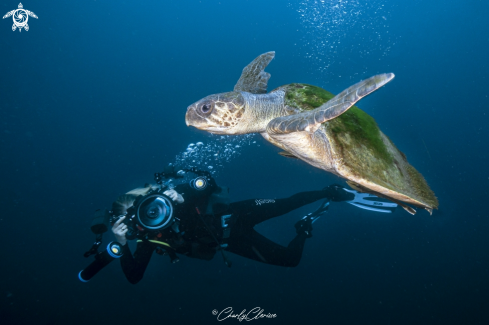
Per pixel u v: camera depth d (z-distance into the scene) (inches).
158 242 123.6
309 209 337.4
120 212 115.7
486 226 290.4
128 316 284.5
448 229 296.8
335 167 85.1
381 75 59.8
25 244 478.6
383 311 233.6
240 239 158.7
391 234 304.5
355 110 103.4
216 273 325.1
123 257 122.9
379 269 273.1
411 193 89.7
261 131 105.5
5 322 297.6
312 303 256.2
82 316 296.2
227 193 134.1
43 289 353.4
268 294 278.4
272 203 173.8
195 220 125.0
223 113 92.1
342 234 313.6
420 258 272.8
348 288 261.6
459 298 229.1
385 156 91.5
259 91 123.3
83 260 415.2
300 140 80.4
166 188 119.6
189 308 280.5
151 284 332.5
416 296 241.0
